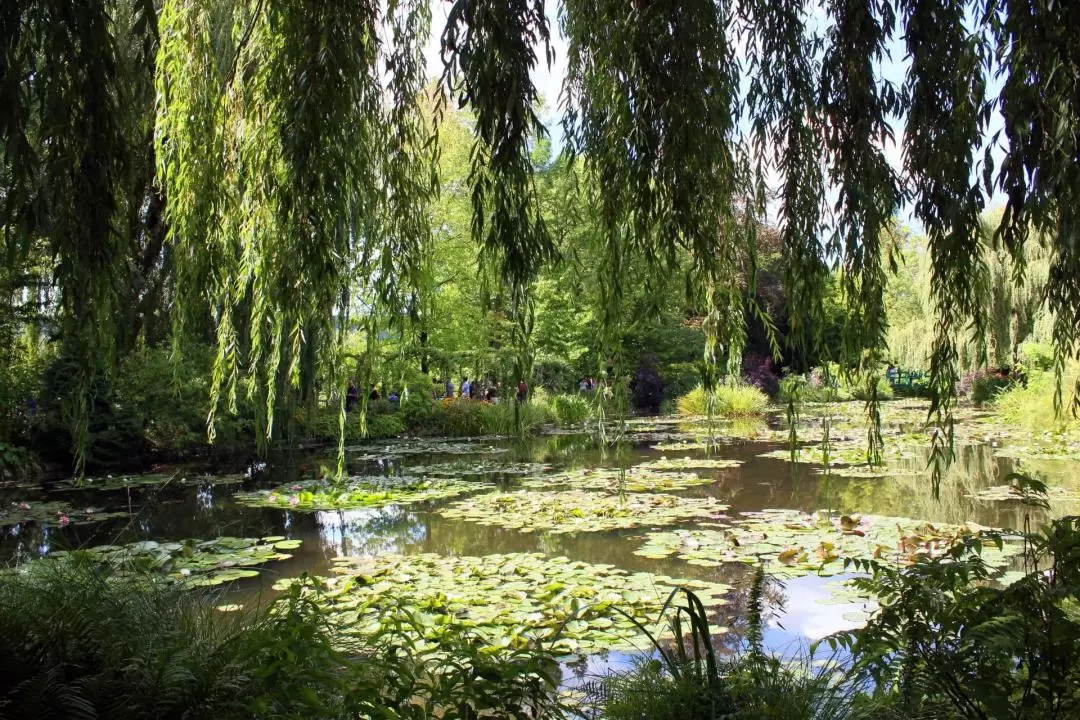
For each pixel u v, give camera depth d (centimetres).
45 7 158
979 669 167
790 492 805
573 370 2042
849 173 226
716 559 512
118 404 1109
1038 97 197
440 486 897
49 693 185
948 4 216
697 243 217
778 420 1820
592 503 743
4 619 218
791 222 240
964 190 217
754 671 218
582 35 243
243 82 249
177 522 718
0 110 151
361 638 304
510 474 1021
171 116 250
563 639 351
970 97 219
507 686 193
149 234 754
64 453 1110
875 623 189
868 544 536
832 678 229
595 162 247
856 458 1041
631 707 214
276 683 190
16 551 587
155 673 201
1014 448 1090
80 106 168
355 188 256
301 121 207
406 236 285
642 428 1716
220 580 480
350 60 219
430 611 399
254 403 260
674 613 390
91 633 222
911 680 180
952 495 750
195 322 270
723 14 253
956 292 225
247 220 251
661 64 204
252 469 1110
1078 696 164
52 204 162
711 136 221
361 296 285
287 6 218
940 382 230
